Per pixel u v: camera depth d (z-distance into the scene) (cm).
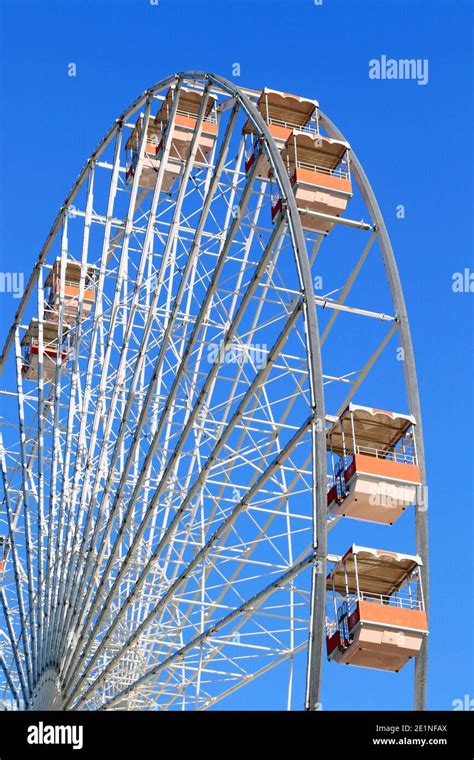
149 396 2991
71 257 3788
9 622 3425
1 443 3744
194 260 3142
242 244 3516
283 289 2638
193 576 2998
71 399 3441
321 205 3117
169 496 3178
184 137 3762
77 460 3306
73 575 3166
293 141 3206
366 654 2538
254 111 3020
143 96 3659
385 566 2634
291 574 2330
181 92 3688
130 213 3522
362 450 2836
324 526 2317
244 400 2658
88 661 3294
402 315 2950
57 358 3575
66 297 4300
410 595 2605
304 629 2575
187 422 2831
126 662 3291
